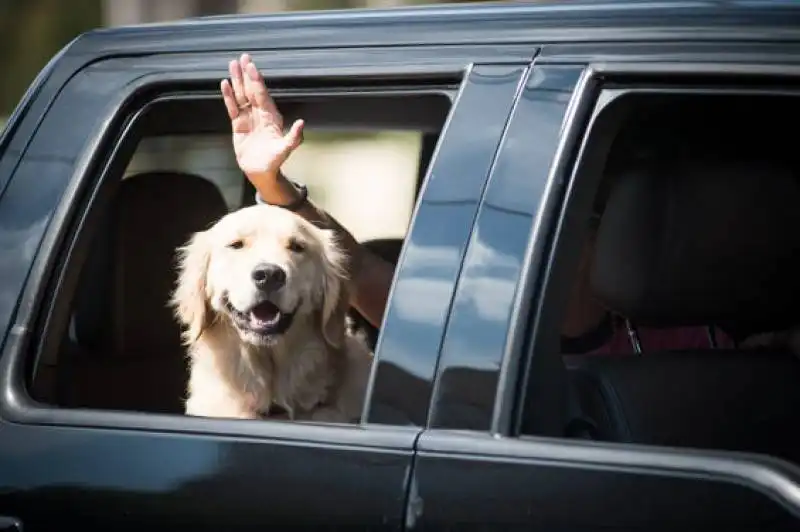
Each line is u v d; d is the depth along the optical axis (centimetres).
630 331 546
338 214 845
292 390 592
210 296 593
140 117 509
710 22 420
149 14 2188
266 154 536
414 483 400
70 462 448
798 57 401
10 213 503
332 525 407
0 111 2252
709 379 493
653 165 456
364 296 627
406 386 413
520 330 405
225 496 423
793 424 502
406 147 771
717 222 452
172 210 629
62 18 2248
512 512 387
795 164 488
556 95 428
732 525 366
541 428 412
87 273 606
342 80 472
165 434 440
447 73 451
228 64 499
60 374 582
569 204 418
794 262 463
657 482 376
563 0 456
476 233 420
